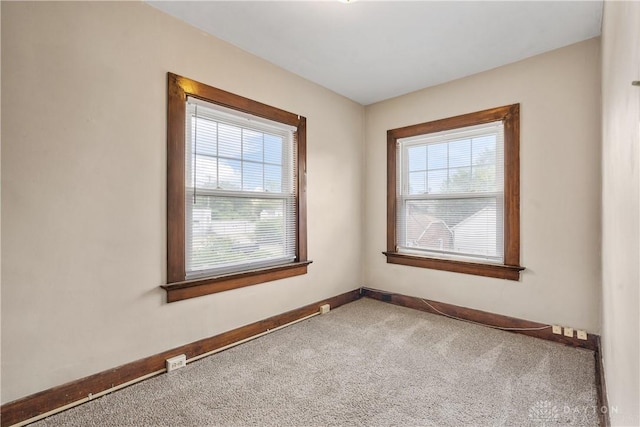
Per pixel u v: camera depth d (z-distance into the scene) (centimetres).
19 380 154
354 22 214
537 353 228
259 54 257
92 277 176
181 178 213
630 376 85
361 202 372
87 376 174
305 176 304
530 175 259
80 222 171
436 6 197
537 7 197
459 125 300
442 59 264
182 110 213
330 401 174
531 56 258
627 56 86
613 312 128
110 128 181
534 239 257
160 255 203
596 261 229
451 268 306
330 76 298
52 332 163
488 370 205
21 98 152
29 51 155
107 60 180
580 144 236
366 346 243
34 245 157
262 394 181
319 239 319
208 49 228
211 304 230
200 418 161
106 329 181
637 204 73
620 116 103
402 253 343
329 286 330
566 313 243
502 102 274
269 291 271
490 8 199
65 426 154
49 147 161
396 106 347
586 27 218
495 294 279
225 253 244
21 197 153
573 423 154
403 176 347
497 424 154
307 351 235
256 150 264
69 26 167
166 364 205
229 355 229
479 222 293
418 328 278
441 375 200
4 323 150
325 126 324
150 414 163
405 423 157
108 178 181
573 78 239
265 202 272
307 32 227
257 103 260
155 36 200
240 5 197
